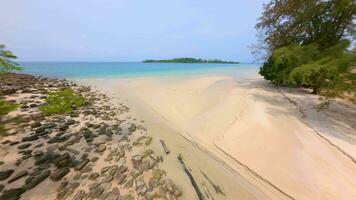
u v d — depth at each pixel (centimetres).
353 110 829
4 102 462
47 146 569
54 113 884
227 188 412
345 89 670
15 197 354
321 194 374
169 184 418
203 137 677
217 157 542
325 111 820
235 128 694
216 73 3594
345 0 781
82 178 424
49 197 361
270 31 1407
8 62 322
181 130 759
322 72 769
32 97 1188
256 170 464
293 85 1493
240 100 1031
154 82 2114
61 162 473
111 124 804
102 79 2423
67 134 670
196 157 546
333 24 930
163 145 623
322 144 540
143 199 367
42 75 2900
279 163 476
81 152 548
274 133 621
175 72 3738
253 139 602
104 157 527
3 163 462
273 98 1066
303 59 891
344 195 366
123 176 439
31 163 470
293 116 762
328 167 445
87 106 1083
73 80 2312
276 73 1376
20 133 639
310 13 950
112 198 366
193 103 1152
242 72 3981
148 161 515
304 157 487
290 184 408
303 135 598
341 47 744
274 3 1265
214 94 1333
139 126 793
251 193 397
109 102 1214
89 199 361
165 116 941
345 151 493
